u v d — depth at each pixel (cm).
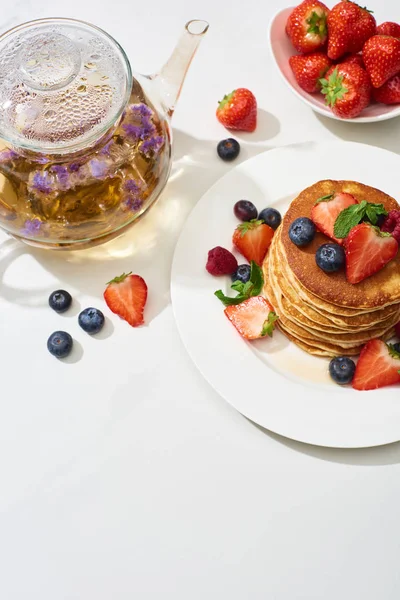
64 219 65
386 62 71
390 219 65
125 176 65
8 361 69
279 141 75
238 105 73
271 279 69
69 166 64
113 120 62
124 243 72
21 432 68
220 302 69
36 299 71
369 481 66
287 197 72
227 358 67
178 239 70
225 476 66
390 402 66
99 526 65
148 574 64
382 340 68
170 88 68
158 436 67
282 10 75
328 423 65
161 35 78
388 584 64
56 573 65
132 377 69
